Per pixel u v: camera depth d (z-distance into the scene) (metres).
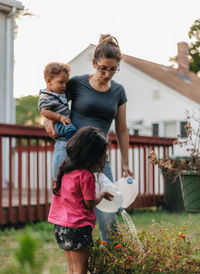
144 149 7.12
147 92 13.25
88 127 2.23
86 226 2.17
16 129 5.17
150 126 13.16
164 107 12.82
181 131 12.23
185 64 13.18
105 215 2.59
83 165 2.17
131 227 2.66
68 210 2.18
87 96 2.52
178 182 6.37
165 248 2.47
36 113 17.00
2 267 3.03
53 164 2.52
